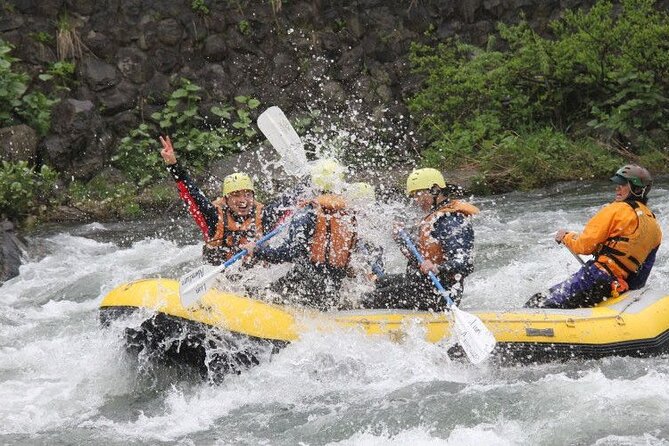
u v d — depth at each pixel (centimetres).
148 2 4341
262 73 4450
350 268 2014
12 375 2064
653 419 1634
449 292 1961
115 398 1919
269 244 2072
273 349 1927
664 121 4369
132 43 4319
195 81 4369
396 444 1623
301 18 4544
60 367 2102
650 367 1873
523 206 3659
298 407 1812
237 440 1689
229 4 4450
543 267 2670
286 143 2261
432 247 1948
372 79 4534
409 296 1997
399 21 4616
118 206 3862
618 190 2056
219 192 4025
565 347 1903
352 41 4572
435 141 4366
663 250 2705
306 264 1978
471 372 1912
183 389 1942
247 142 4341
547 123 4456
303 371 1909
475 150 4294
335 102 4456
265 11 4500
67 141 4019
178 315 1895
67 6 4288
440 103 4462
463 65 4450
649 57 4272
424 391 1833
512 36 4356
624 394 1734
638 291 2020
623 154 4234
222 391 1912
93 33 4288
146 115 4281
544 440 1594
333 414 1761
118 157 4066
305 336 1938
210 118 4344
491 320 1933
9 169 3731
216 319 1905
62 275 2970
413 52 4528
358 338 1934
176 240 3422
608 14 4500
